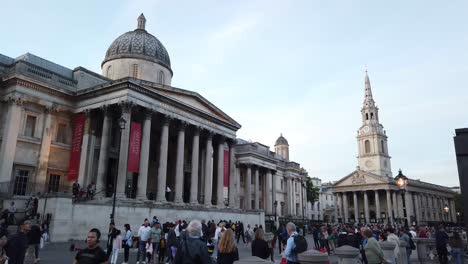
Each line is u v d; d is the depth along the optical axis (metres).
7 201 30.47
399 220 88.00
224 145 50.84
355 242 17.91
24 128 33.72
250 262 6.69
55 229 25.91
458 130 4.90
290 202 80.00
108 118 34.78
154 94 36.94
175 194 39.00
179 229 23.62
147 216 33.06
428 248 21.80
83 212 28.03
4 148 31.64
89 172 35.38
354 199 110.31
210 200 43.56
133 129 34.00
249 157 65.00
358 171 110.06
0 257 10.77
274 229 42.31
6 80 33.44
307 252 8.96
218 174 46.22
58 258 18.88
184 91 40.78
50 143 35.38
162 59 48.78
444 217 129.62
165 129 38.22
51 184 35.44
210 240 22.67
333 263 21.70
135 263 19.64
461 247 18.66
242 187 67.31
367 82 123.50
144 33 49.75
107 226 29.50
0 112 33.31
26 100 33.75
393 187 104.38
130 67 45.97
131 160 33.12
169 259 18.42
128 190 34.75
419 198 116.50
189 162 49.22
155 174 45.00
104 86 35.34
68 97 37.31
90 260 6.82
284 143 95.19
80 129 35.91
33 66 34.66
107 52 48.22
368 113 120.00
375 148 115.44
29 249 16.38
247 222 48.19
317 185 132.50
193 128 42.94
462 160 4.76
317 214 126.50
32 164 33.78
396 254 17.91
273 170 72.06
